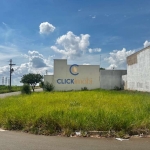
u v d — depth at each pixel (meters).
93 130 7.01
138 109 10.08
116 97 16.58
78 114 8.41
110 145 5.71
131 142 6.00
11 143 5.91
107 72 36.66
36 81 43.12
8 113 9.23
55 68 35.53
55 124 7.41
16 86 60.88
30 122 7.79
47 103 13.09
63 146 5.62
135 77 29.81
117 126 6.99
